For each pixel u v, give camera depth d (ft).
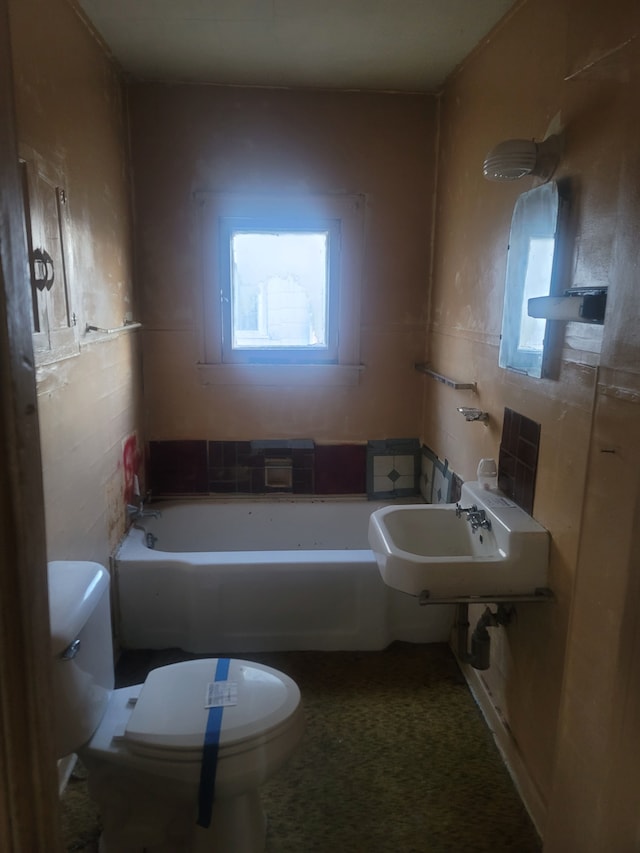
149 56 7.77
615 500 3.71
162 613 7.82
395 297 9.62
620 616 3.65
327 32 7.02
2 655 1.84
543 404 5.40
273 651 7.92
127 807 4.83
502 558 5.39
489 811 5.59
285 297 9.60
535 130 5.65
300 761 6.14
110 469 7.63
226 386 9.70
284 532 9.91
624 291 3.60
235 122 8.87
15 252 1.78
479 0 6.15
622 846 3.68
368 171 9.18
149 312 9.34
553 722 5.17
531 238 5.49
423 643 8.23
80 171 6.54
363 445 10.08
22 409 1.82
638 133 3.43
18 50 4.94
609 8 4.30
